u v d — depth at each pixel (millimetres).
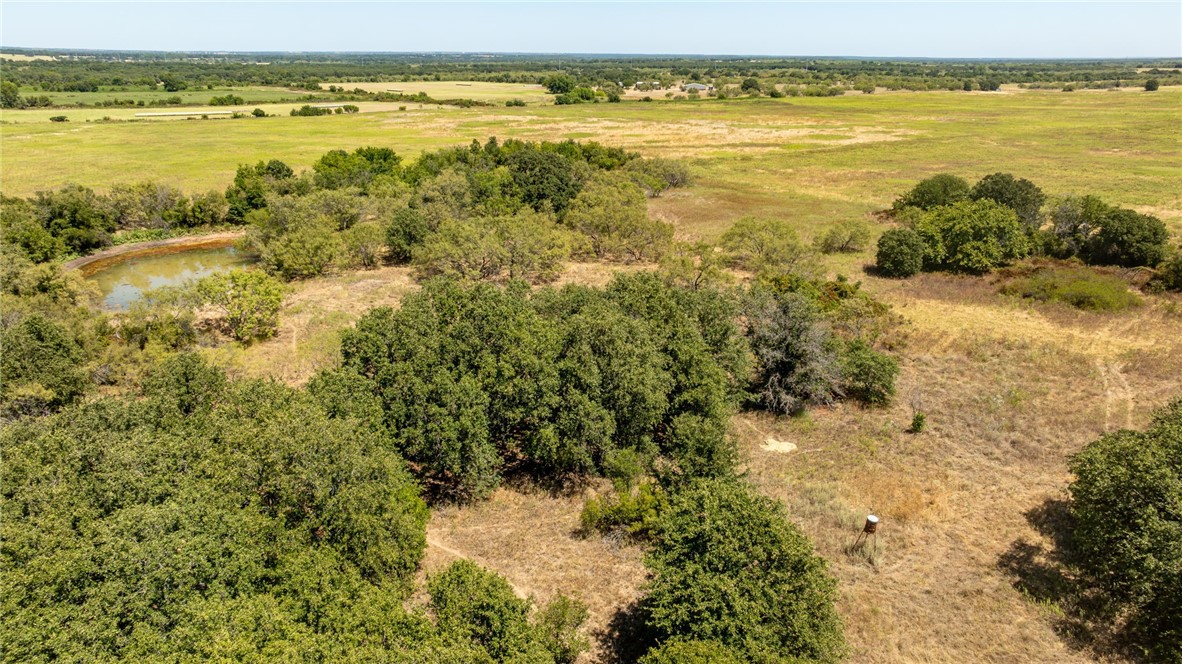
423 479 26016
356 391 23344
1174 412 22609
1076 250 52406
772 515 17906
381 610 15594
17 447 18422
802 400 31922
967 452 27797
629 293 31266
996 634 19000
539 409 24266
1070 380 33406
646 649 18656
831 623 16391
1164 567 17266
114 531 15008
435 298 27516
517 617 16125
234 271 41125
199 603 14484
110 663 13211
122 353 32531
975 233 50625
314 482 17734
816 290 42312
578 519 24156
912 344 37719
